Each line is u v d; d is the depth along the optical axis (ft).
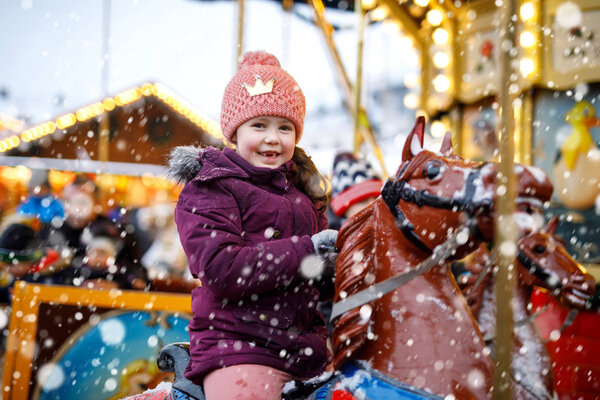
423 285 4.57
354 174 9.68
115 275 10.84
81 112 23.85
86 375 9.96
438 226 4.43
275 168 5.57
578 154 13.15
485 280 6.25
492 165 4.30
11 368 9.93
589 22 12.94
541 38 13.25
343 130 39.47
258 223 5.35
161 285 10.67
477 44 14.61
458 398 4.26
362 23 15.21
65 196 11.91
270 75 5.64
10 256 13.10
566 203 13.32
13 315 10.05
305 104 5.91
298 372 5.19
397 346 4.49
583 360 10.98
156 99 23.75
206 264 4.95
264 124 5.62
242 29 12.87
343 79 16.07
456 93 14.97
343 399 4.43
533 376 5.90
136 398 5.85
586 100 13.14
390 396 4.33
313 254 4.96
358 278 4.63
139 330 10.07
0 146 23.95
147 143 23.71
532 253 6.21
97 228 11.44
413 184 4.56
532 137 13.48
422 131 4.75
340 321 4.62
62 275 10.77
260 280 4.88
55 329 10.07
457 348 4.41
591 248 12.93
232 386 4.92
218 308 5.25
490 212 4.21
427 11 15.30
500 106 3.92
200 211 5.17
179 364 5.63
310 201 5.91
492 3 14.16
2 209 28.17
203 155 5.58
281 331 5.15
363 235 4.73
